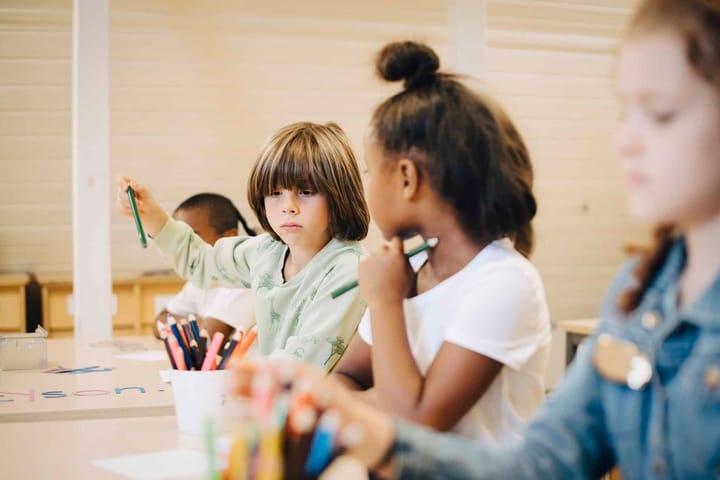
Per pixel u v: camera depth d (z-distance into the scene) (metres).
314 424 0.53
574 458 0.60
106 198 2.81
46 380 1.58
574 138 3.81
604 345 0.60
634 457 0.57
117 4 3.22
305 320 1.38
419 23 3.48
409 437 0.56
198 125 3.45
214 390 1.09
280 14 3.36
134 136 3.41
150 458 0.97
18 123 3.42
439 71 0.91
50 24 3.34
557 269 3.90
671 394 0.54
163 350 2.02
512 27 3.60
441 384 0.83
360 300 1.36
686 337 0.55
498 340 0.84
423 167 0.85
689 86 0.51
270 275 1.49
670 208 0.53
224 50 3.37
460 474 0.56
